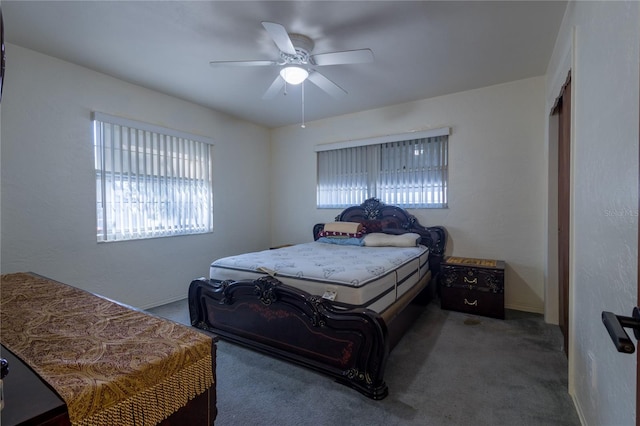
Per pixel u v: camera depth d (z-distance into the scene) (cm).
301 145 489
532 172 325
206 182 411
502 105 338
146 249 342
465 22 223
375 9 208
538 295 324
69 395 63
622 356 108
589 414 146
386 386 182
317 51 261
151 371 76
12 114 251
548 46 257
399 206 401
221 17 216
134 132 332
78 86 288
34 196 262
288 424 158
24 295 134
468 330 275
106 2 199
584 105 158
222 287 242
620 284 109
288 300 209
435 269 366
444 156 373
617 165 113
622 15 108
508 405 172
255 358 227
